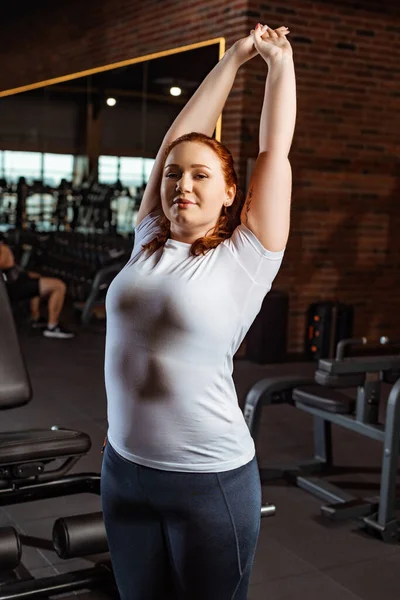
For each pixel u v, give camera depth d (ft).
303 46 18.54
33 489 7.45
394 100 20.10
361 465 11.53
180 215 4.11
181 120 4.84
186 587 4.28
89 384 15.78
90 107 24.84
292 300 19.62
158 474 4.12
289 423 13.43
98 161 24.84
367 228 20.44
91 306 22.41
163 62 20.94
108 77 23.77
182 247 4.20
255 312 4.20
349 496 9.97
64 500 9.70
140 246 4.59
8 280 19.98
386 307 21.15
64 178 26.63
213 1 18.79
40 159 27.63
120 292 4.15
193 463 4.09
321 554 8.54
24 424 12.81
